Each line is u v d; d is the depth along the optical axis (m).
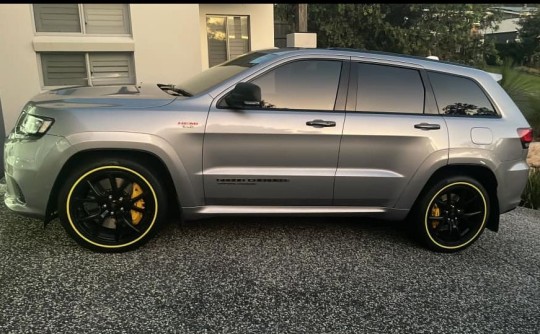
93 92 3.75
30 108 3.47
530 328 2.94
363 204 3.90
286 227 4.34
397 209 3.94
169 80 7.33
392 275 3.53
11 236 3.80
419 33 13.72
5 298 2.92
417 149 3.80
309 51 3.75
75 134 3.25
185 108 3.46
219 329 2.73
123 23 6.97
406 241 4.20
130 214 3.56
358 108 3.77
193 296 3.06
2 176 5.61
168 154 3.40
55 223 4.10
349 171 3.74
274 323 2.82
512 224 5.08
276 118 3.55
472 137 3.89
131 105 3.42
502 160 3.96
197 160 3.49
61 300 2.93
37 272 3.25
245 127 3.50
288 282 3.31
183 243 3.85
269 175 3.61
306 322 2.85
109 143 3.30
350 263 3.67
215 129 3.46
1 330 2.61
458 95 4.00
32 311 2.80
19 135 3.43
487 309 3.14
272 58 3.69
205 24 9.55
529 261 3.98
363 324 2.87
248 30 9.98
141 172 3.46
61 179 3.37
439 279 3.53
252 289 3.19
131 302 2.95
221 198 3.65
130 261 3.48
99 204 3.48
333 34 13.12
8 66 6.34
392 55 3.95
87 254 3.54
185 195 3.56
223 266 3.49
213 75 4.01
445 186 3.94
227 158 3.54
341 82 3.75
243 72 3.63
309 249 3.88
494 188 4.03
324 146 3.65
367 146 3.72
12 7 6.22
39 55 6.52
